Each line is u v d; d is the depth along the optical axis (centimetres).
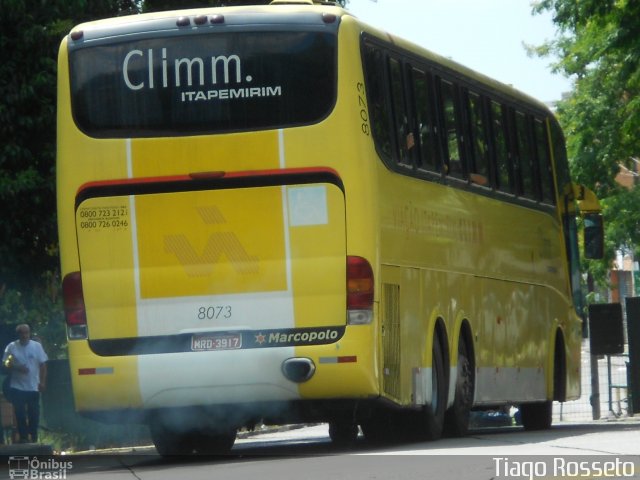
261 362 3669
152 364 3716
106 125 3781
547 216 5725
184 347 3709
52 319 6956
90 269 3778
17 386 5900
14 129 5619
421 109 4241
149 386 3725
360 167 3681
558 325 5838
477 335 4691
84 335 3775
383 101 3912
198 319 3709
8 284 6075
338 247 3669
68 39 3838
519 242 5275
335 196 3675
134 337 3744
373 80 3850
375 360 3684
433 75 4394
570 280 6088
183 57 3753
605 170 10219
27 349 5916
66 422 6456
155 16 3800
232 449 4797
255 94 3716
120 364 3734
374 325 3678
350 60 3716
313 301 3666
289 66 3716
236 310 3691
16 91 5569
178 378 3709
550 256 5753
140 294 3741
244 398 3697
